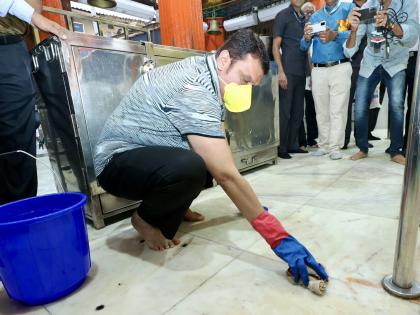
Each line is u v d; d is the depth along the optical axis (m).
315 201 1.34
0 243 0.67
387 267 0.78
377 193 1.39
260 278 0.77
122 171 0.91
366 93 2.09
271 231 0.73
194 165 0.84
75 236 0.77
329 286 0.72
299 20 2.44
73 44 1.13
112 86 1.26
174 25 2.16
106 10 4.48
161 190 0.85
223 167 0.72
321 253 0.88
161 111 0.86
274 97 2.18
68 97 1.15
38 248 0.69
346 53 2.12
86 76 1.18
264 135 2.12
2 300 0.79
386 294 0.68
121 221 1.33
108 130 0.97
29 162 1.22
